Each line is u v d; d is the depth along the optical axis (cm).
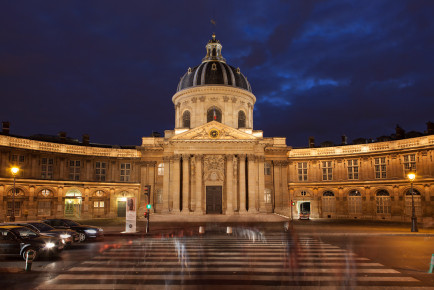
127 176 3869
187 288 819
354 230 2181
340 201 3650
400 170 3312
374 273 970
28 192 3198
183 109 3938
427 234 1941
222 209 3303
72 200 3531
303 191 3831
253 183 3306
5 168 3105
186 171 3306
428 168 3094
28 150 3256
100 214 3669
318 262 1125
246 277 923
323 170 3809
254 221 3066
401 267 1049
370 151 3550
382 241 1667
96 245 1538
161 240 1711
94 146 3997
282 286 836
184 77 4094
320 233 1992
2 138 3112
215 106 3825
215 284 853
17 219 3111
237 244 1550
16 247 1173
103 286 838
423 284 855
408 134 3506
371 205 3462
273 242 1617
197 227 2442
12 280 898
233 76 3953
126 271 997
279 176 3709
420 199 3139
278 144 3803
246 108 3988
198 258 1198
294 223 2864
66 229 1592
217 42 4247
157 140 3756
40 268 1045
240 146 3347
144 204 3584
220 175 3347
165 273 972
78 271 999
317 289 812
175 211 3266
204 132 3362
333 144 4081
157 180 3656
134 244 1562
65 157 3556
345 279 902
